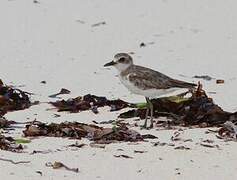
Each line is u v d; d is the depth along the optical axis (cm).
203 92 2150
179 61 2764
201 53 2850
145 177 1566
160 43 2973
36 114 2152
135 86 2070
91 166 1625
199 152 1739
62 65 2719
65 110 2198
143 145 1797
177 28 3136
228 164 1656
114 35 3077
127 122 2070
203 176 1580
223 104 2245
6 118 2098
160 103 2120
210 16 3266
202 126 2000
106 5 3409
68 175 1564
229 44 2941
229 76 2581
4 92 2283
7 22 3161
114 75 2611
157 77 2061
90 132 1880
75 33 3083
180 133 1917
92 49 2916
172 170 1612
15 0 3416
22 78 2564
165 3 3434
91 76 2598
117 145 1794
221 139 1852
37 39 2995
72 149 1756
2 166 1605
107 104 2248
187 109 2089
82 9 3353
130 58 2117
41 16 3247
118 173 1586
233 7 3372
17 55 2812
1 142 1753
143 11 3338
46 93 2405
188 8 3369
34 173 1568
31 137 1870
